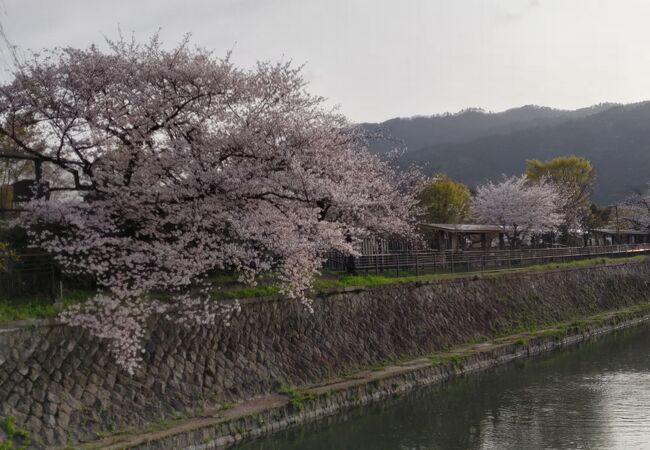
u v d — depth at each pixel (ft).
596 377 65.21
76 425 35.27
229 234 47.47
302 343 53.21
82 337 38.14
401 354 63.10
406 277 75.72
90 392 36.96
